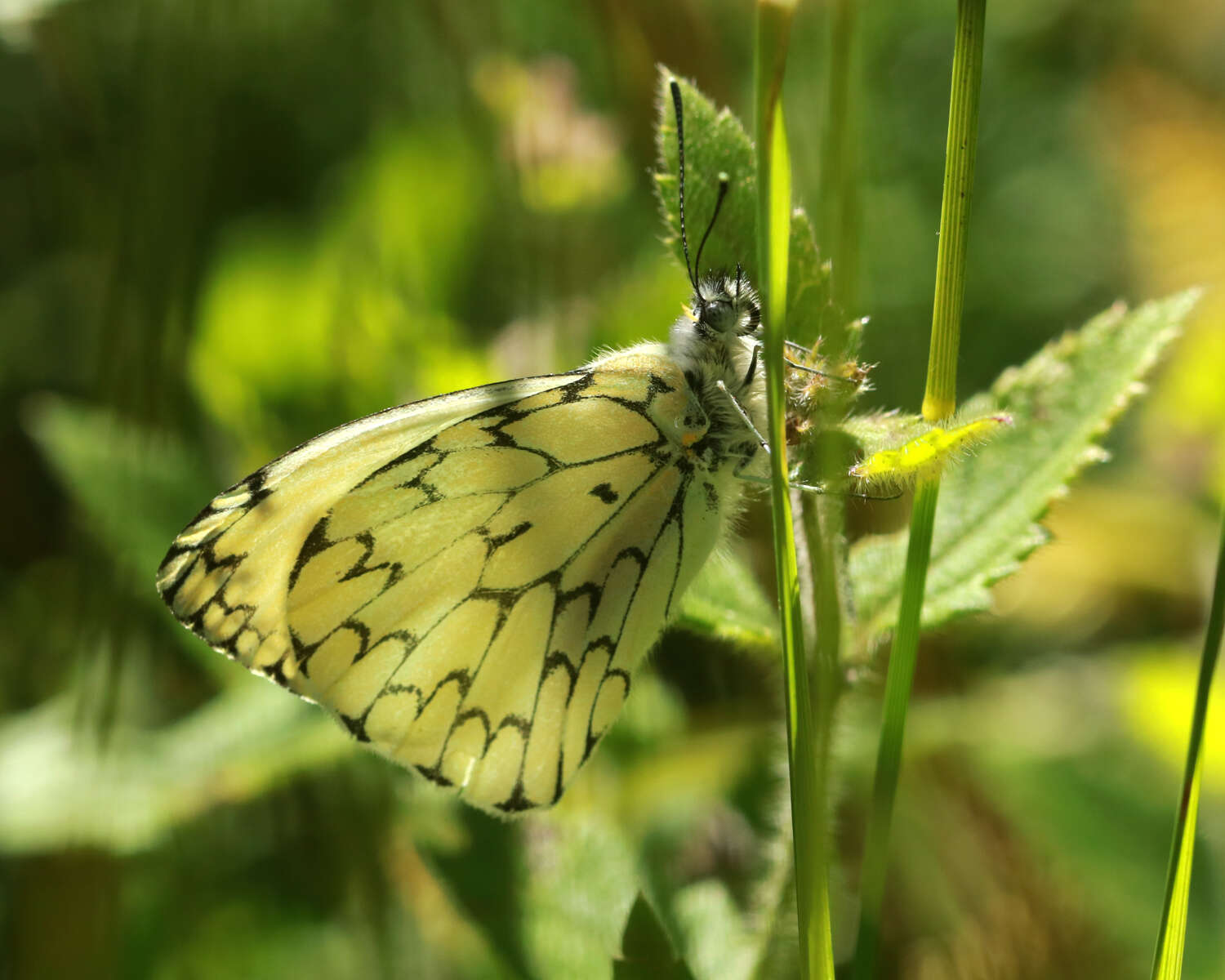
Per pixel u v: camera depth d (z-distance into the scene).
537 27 0.29
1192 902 0.26
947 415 0.23
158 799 0.26
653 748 0.27
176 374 0.28
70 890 0.27
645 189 0.28
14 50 0.29
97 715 0.26
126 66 0.29
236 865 0.27
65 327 0.30
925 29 0.32
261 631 0.25
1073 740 0.27
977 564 0.24
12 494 0.30
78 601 0.27
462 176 0.29
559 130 0.28
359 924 0.27
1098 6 0.34
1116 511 0.29
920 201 0.30
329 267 0.29
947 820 0.27
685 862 0.26
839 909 0.26
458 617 0.25
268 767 0.26
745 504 0.25
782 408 0.23
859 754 0.27
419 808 0.26
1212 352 0.29
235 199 0.29
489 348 0.28
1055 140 0.33
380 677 0.25
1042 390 0.24
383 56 0.30
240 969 0.27
